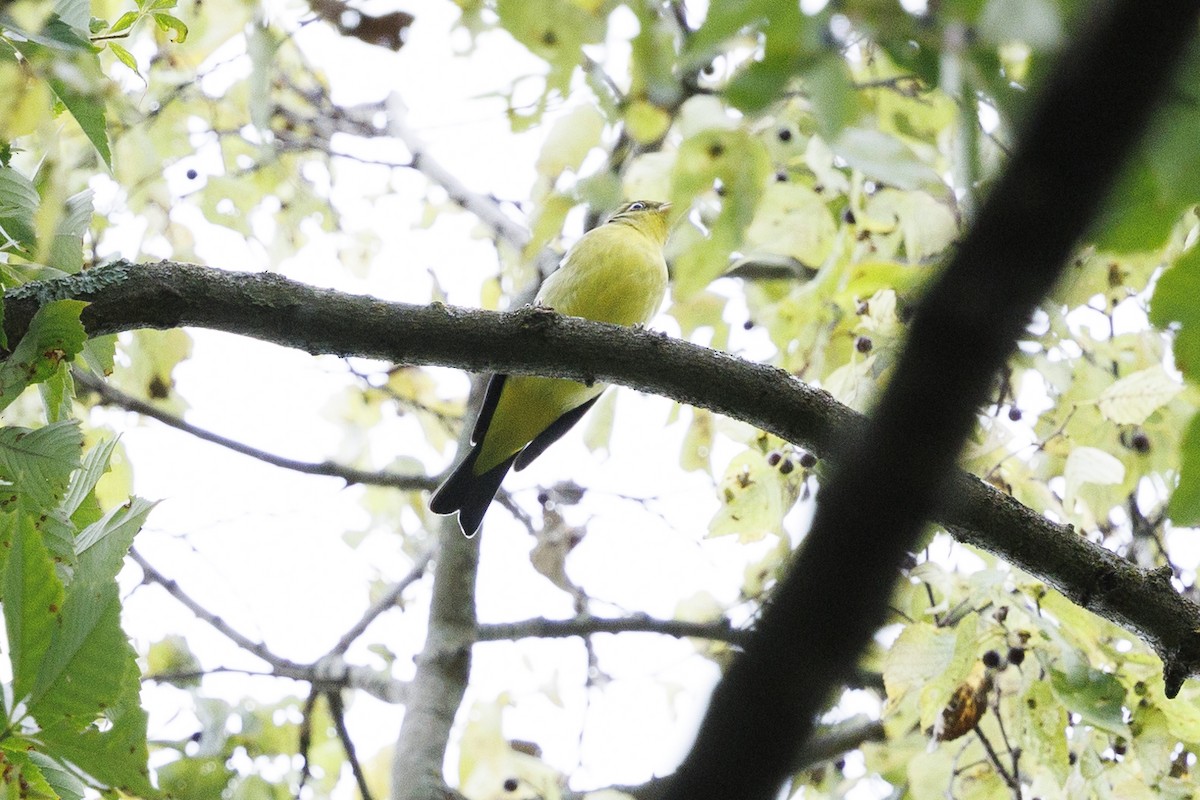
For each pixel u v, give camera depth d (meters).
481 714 12.83
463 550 13.34
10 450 5.94
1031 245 2.77
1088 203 2.77
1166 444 11.01
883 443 2.75
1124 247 4.09
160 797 4.54
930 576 9.26
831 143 5.10
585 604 13.80
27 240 6.28
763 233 11.48
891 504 2.73
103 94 5.80
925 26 4.56
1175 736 8.84
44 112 5.63
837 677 2.71
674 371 8.05
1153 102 2.78
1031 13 3.79
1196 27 2.76
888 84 9.70
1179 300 4.10
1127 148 2.78
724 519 10.79
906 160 5.72
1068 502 9.77
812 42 4.74
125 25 6.88
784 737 2.68
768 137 10.99
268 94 10.63
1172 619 7.65
